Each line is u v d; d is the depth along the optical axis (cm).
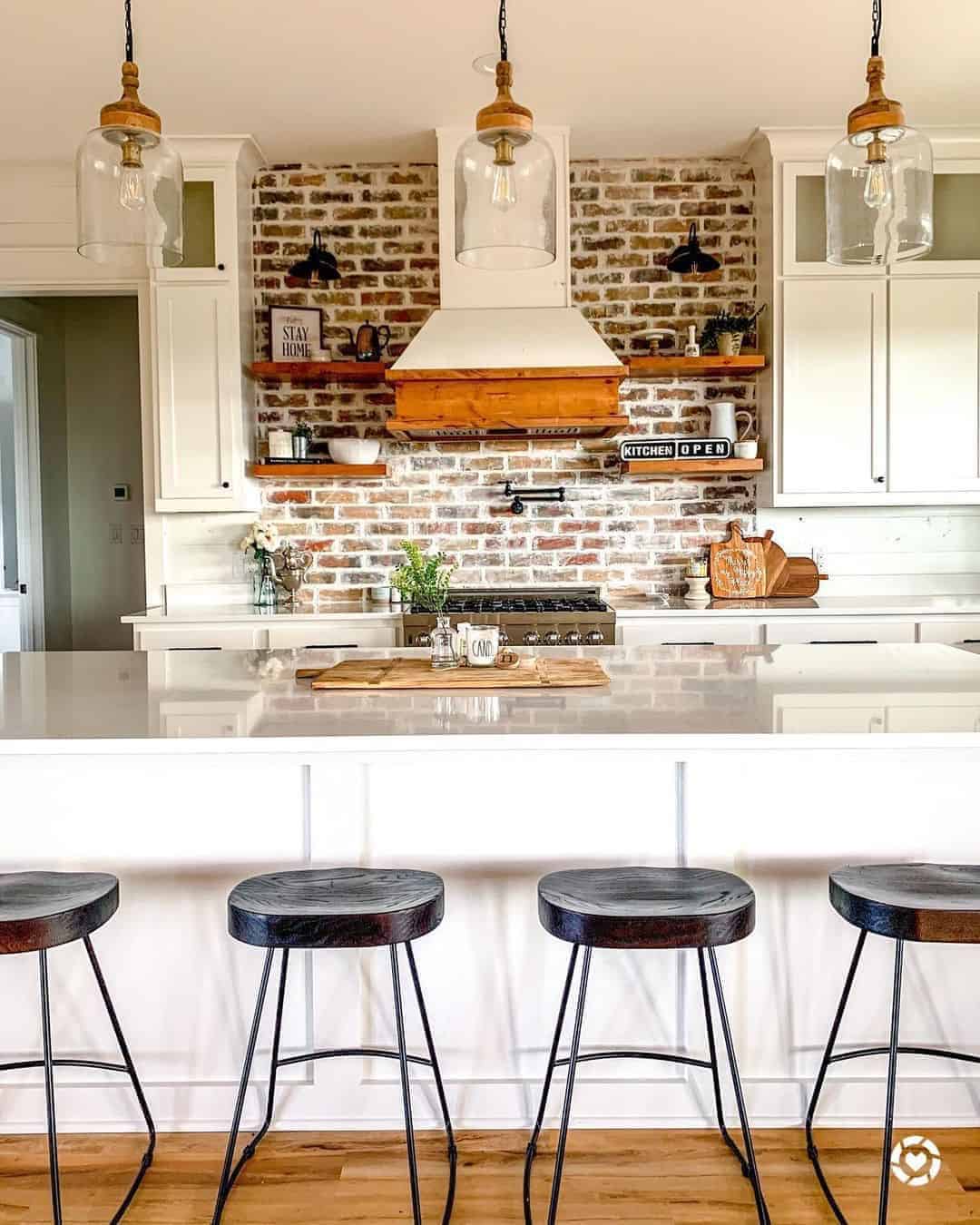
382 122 416
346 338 466
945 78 379
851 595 474
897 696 218
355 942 167
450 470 472
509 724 193
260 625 424
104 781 210
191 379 437
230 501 439
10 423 586
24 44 343
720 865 212
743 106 405
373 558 474
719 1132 215
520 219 193
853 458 438
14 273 448
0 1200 195
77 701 222
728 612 421
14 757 208
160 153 199
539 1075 215
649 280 466
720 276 465
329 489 472
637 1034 215
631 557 475
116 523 647
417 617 406
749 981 215
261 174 461
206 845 211
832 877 187
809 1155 206
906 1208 190
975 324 434
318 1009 214
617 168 463
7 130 410
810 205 436
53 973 214
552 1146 210
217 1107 215
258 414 468
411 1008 215
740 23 336
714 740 182
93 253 203
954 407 436
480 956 213
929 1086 216
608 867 212
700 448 444
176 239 202
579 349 411
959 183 436
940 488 437
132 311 643
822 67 371
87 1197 196
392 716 202
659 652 294
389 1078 215
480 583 475
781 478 438
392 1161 206
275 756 202
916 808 212
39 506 598
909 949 216
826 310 434
